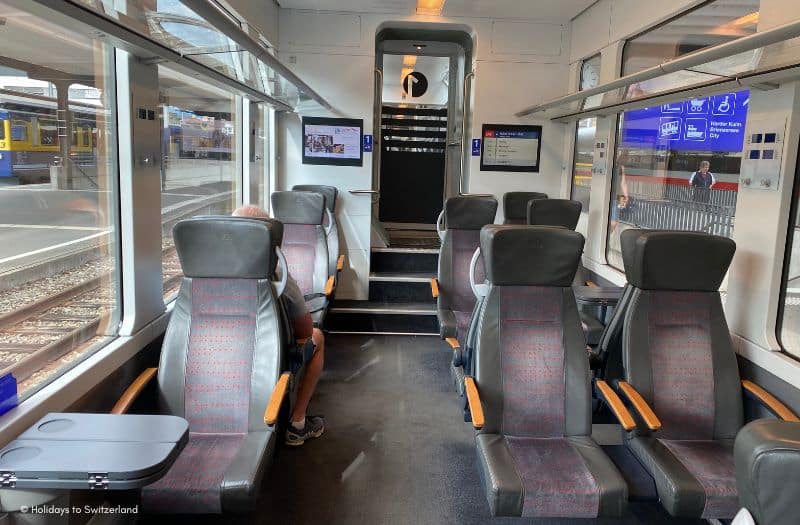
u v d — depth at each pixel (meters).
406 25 5.84
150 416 1.79
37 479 1.45
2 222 1.80
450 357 4.96
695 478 2.27
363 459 3.18
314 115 5.85
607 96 3.65
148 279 2.71
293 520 2.60
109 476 1.46
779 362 2.59
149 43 2.26
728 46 2.15
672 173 3.89
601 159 4.91
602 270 4.82
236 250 2.51
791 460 0.83
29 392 1.92
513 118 5.91
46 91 2.01
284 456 3.19
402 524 2.60
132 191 2.51
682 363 2.69
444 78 7.62
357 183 5.96
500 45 5.80
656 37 4.05
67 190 2.18
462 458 3.22
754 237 2.81
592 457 2.40
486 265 2.69
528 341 2.64
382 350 5.12
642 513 2.72
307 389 3.37
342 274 5.98
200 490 2.05
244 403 2.50
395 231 7.35
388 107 7.16
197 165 3.83
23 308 1.94
